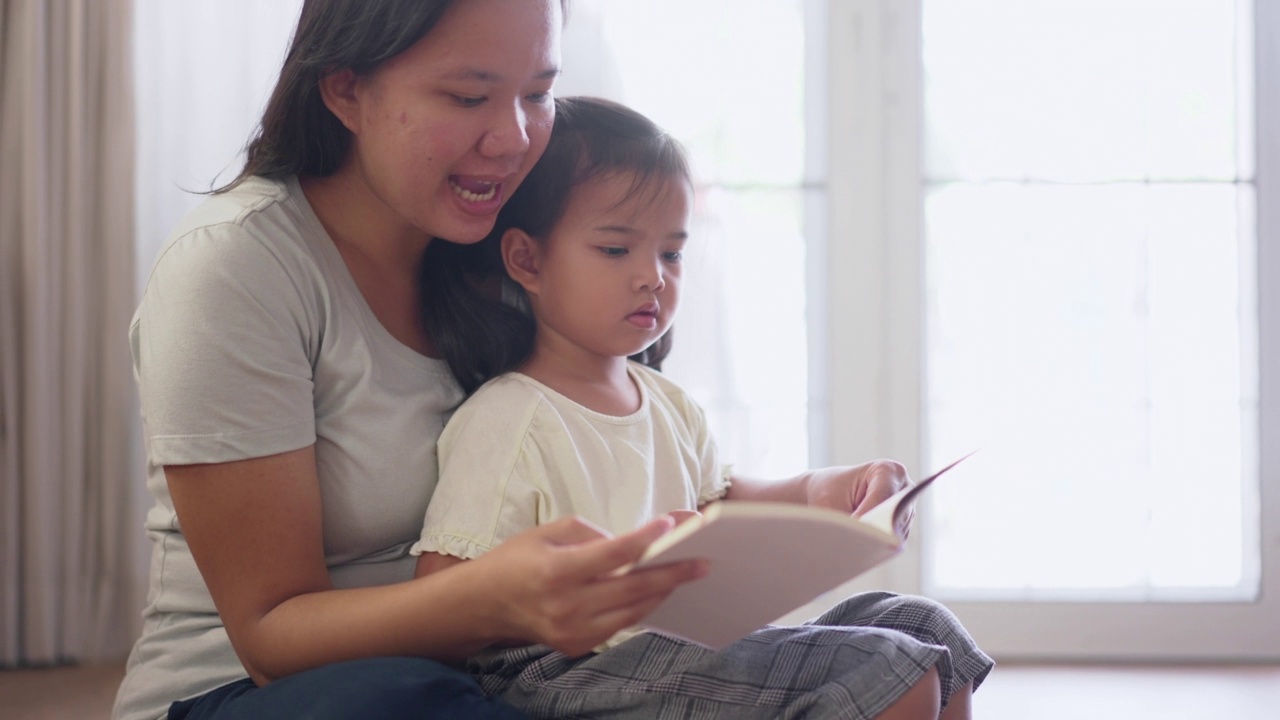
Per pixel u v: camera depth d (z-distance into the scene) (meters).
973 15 2.41
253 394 0.93
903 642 0.90
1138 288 2.40
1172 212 2.39
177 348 0.92
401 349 1.09
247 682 0.98
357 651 0.89
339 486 1.01
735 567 0.77
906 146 2.42
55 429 2.31
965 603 2.41
